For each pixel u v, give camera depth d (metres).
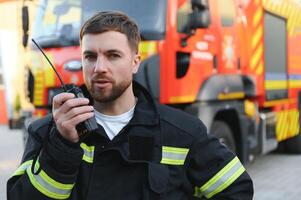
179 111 1.75
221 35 5.11
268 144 6.59
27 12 4.64
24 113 5.29
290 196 5.64
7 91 12.27
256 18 6.14
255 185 6.21
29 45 4.80
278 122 7.10
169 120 1.69
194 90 4.58
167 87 4.25
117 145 1.61
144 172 1.59
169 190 1.61
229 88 5.21
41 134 1.62
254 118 6.10
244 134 5.68
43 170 1.47
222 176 1.71
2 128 12.83
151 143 1.63
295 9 7.89
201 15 4.46
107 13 1.61
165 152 1.64
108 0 4.53
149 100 1.73
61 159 1.44
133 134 1.63
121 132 1.63
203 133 1.72
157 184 1.57
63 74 4.54
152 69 4.22
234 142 5.63
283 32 7.32
